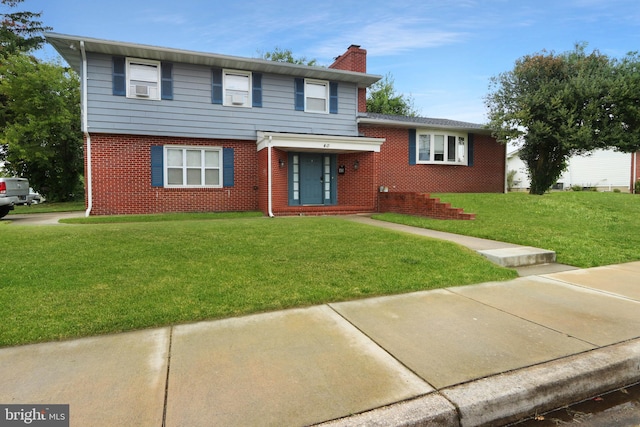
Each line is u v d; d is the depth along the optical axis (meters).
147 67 12.38
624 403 2.78
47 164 21.36
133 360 2.91
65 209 16.78
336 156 14.79
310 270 5.27
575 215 10.77
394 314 3.96
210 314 3.82
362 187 14.03
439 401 2.42
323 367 2.83
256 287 4.58
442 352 3.09
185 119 12.75
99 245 6.24
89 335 3.36
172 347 3.14
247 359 2.94
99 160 11.97
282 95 13.95
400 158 15.87
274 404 2.36
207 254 5.92
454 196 13.81
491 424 2.47
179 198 12.86
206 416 2.23
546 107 14.77
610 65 14.95
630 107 13.81
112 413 2.25
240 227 8.33
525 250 6.76
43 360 2.90
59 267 5.06
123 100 12.05
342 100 14.89
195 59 12.48
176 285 4.54
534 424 2.52
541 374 2.76
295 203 14.27
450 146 16.91
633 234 8.59
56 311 3.74
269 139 12.19
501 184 18.11
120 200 12.22
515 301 4.44
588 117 14.35
